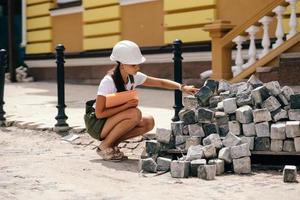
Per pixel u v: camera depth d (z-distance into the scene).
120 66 6.95
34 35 24.14
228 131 6.84
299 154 6.34
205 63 16.38
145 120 7.21
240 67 12.34
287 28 13.59
